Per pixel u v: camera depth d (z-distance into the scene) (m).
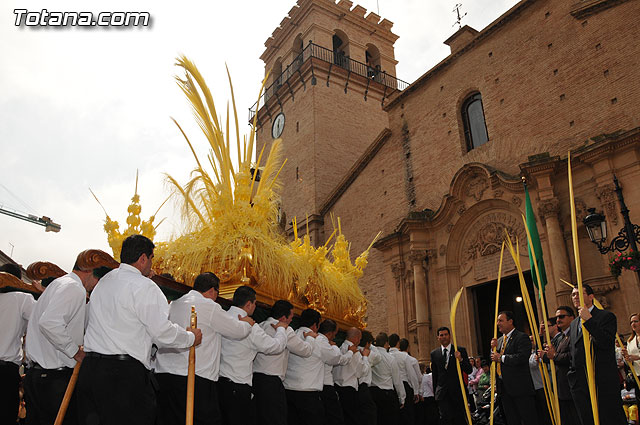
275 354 4.60
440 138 19.39
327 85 27.77
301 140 27.08
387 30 32.72
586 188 13.68
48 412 3.42
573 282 13.15
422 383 9.85
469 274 16.80
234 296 4.49
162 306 3.32
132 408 3.08
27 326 3.88
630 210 12.48
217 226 5.23
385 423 7.79
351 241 22.06
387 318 18.97
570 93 15.27
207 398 3.88
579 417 5.33
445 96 19.70
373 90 29.42
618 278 12.22
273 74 32.62
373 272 20.42
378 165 21.97
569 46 15.69
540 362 3.76
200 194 5.71
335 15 30.91
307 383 5.50
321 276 6.32
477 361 12.96
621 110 13.80
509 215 15.69
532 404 6.30
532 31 17.02
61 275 4.06
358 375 6.73
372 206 21.61
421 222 17.98
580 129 14.69
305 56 29.58
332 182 25.47
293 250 6.07
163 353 3.95
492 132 17.36
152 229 5.73
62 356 3.50
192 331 3.45
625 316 11.95
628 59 14.02
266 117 31.50
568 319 6.05
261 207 5.40
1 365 3.82
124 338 3.19
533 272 6.31
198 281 4.19
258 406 4.79
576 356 5.00
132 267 3.44
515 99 16.92
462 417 7.89
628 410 7.10
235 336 4.11
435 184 19.06
